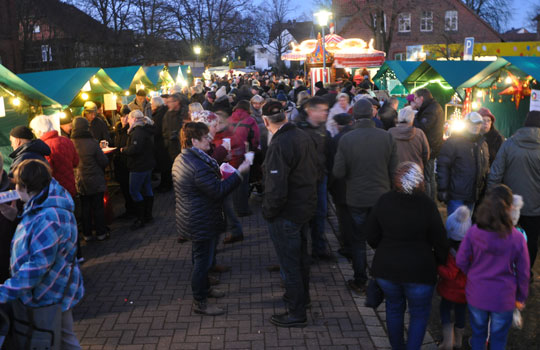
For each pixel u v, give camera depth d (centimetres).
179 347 388
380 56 1614
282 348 384
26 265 272
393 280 327
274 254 590
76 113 1081
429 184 730
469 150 499
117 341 398
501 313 314
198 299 436
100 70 918
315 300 467
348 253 570
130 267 559
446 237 327
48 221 278
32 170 279
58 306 294
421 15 4125
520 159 457
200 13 5206
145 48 3944
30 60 3441
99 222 649
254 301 466
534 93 713
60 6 3531
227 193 411
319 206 553
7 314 291
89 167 620
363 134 441
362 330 412
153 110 897
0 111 602
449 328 372
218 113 685
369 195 443
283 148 379
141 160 684
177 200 418
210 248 432
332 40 1669
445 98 1276
